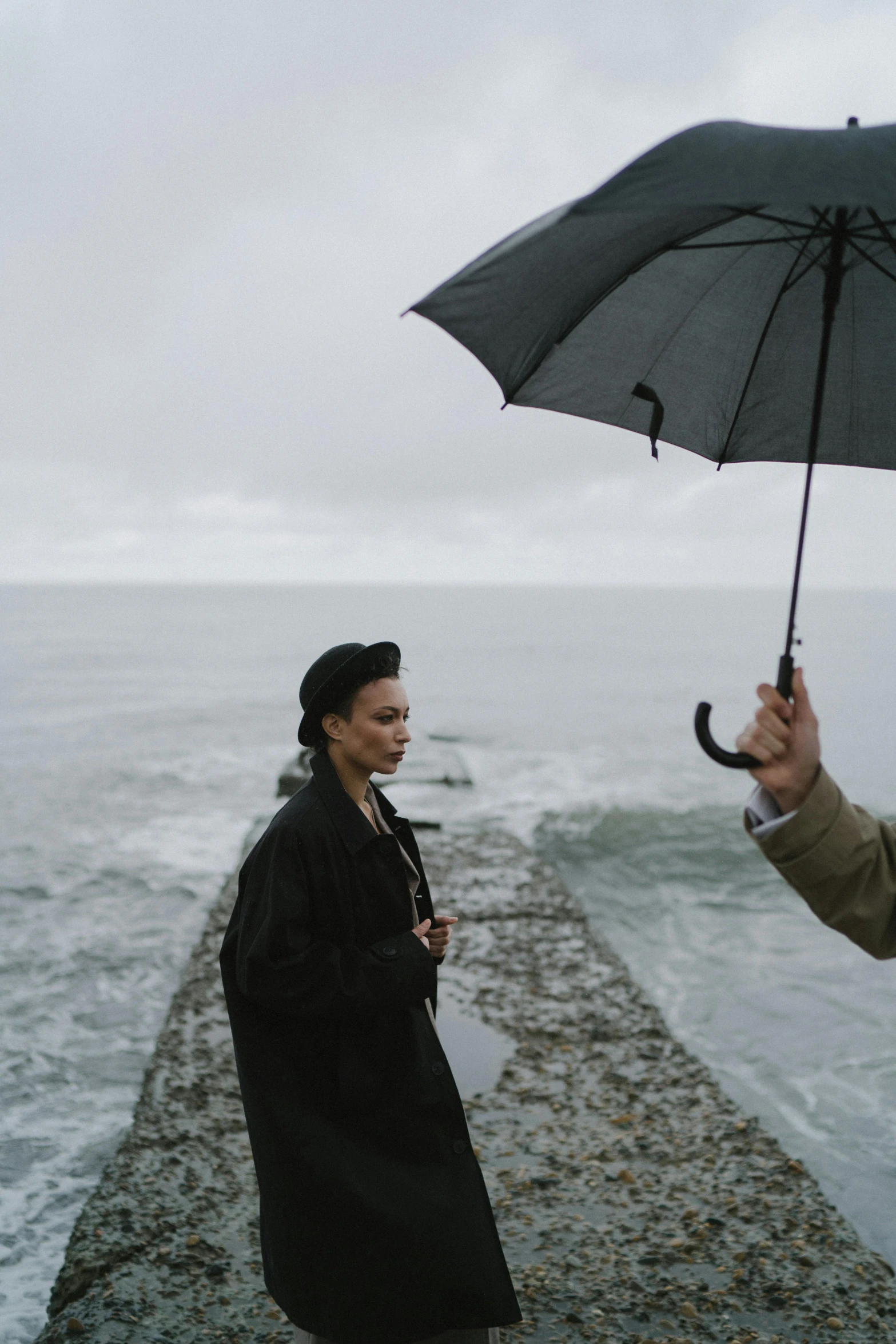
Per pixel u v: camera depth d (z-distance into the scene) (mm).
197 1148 4102
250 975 1880
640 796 16969
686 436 1779
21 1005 7168
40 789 17594
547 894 8125
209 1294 3094
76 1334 2881
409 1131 1939
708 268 1632
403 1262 1863
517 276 1496
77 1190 4566
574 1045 5164
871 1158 5027
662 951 8836
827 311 1480
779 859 1204
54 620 107812
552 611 153375
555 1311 3002
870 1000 7387
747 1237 3404
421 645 73438
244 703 34531
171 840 13203
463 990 5980
